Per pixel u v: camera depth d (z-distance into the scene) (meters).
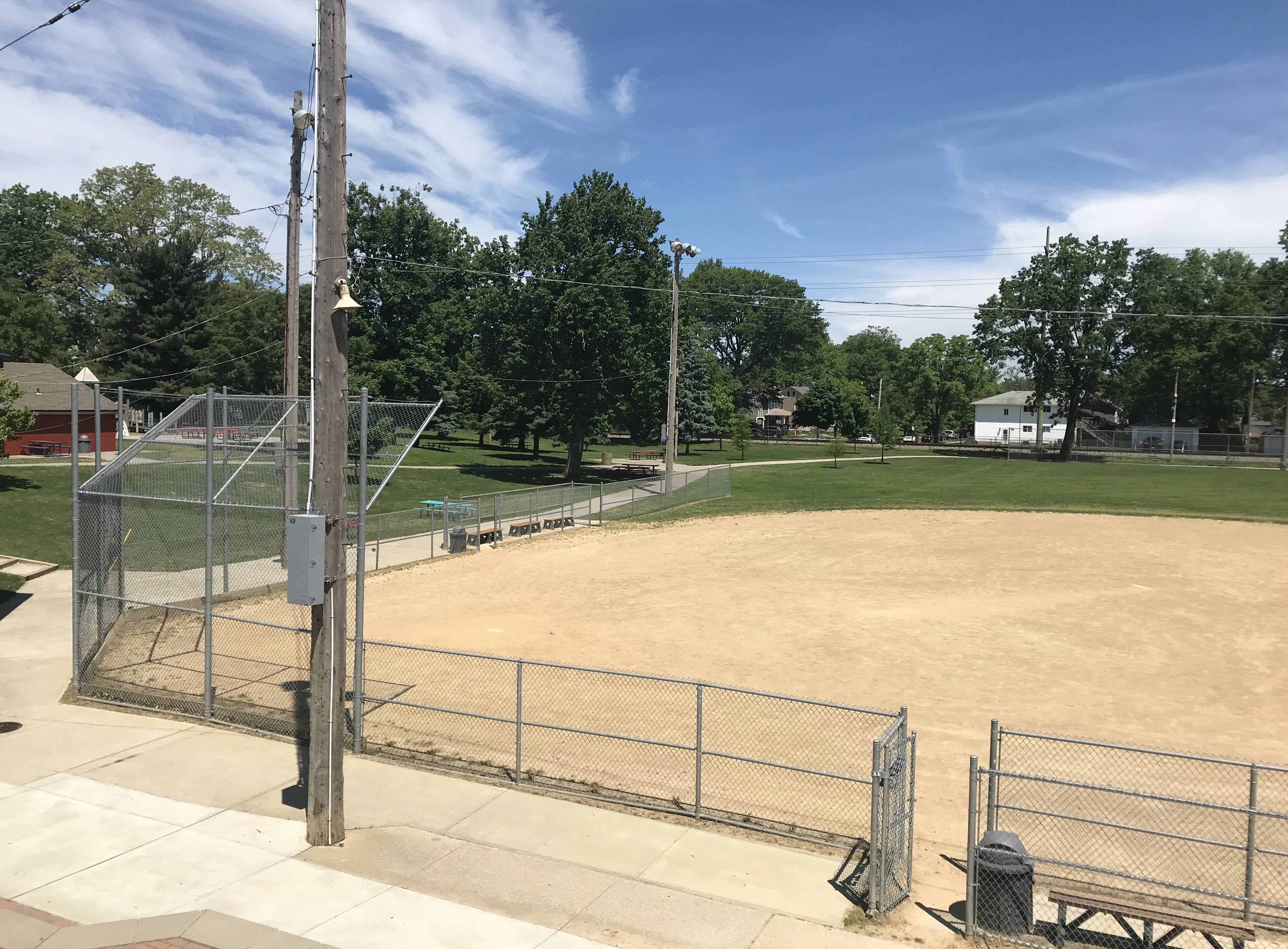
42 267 85.44
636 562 27.67
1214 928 7.06
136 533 26.14
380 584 24.52
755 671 16.08
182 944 7.27
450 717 13.45
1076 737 12.96
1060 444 89.56
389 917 7.80
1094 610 20.58
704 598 22.31
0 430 30.19
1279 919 8.12
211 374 60.56
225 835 9.42
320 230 9.09
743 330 122.88
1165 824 10.24
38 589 22.30
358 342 61.16
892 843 8.52
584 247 52.88
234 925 7.59
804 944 7.50
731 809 10.38
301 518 8.90
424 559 28.61
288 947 7.27
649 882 8.56
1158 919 7.21
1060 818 9.52
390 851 9.12
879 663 16.59
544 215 54.12
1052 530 32.25
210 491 13.08
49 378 48.50
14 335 63.81
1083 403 79.00
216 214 78.06
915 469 64.31
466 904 8.06
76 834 9.37
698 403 83.06
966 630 18.94
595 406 53.41
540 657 16.91
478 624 19.66
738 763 11.80
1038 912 8.35
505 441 69.56
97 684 14.34
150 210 75.31
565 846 9.33
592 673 15.92
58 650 16.75
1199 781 11.47
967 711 14.05
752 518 36.69
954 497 43.56
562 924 7.75
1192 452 81.12
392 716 13.43
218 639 17.52
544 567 27.11
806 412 115.38
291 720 12.89
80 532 14.43
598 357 52.91
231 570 23.86
